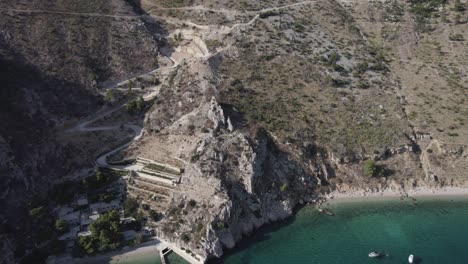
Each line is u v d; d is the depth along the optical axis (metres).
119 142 148.25
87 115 157.00
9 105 136.75
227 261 117.25
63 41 172.25
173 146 143.12
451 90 168.25
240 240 123.88
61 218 123.69
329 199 140.62
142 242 121.19
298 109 154.38
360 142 149.50
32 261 112.88
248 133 139.00
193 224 120.81
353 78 170.88
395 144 149.88
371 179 145.50
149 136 149.50
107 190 132.38
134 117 159.88
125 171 137.38
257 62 168.12
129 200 128.12
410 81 172.88
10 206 119.06
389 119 156.75
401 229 129.38
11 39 162.38
